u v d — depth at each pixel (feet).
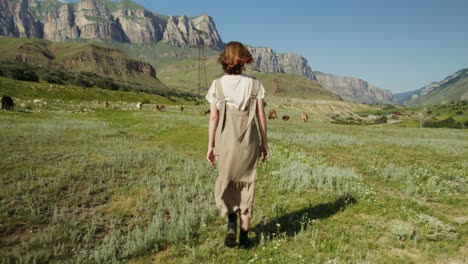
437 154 46.70
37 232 16.33
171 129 72.84
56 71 479.00
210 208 19.65
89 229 16.69
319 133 73.67
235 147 13.46
